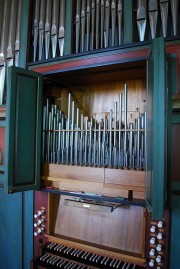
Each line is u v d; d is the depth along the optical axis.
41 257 1.88
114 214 1.90
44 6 2.24
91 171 1.76
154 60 1.12
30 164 1.88
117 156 1.75
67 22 2.06
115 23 1.92
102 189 1.71
